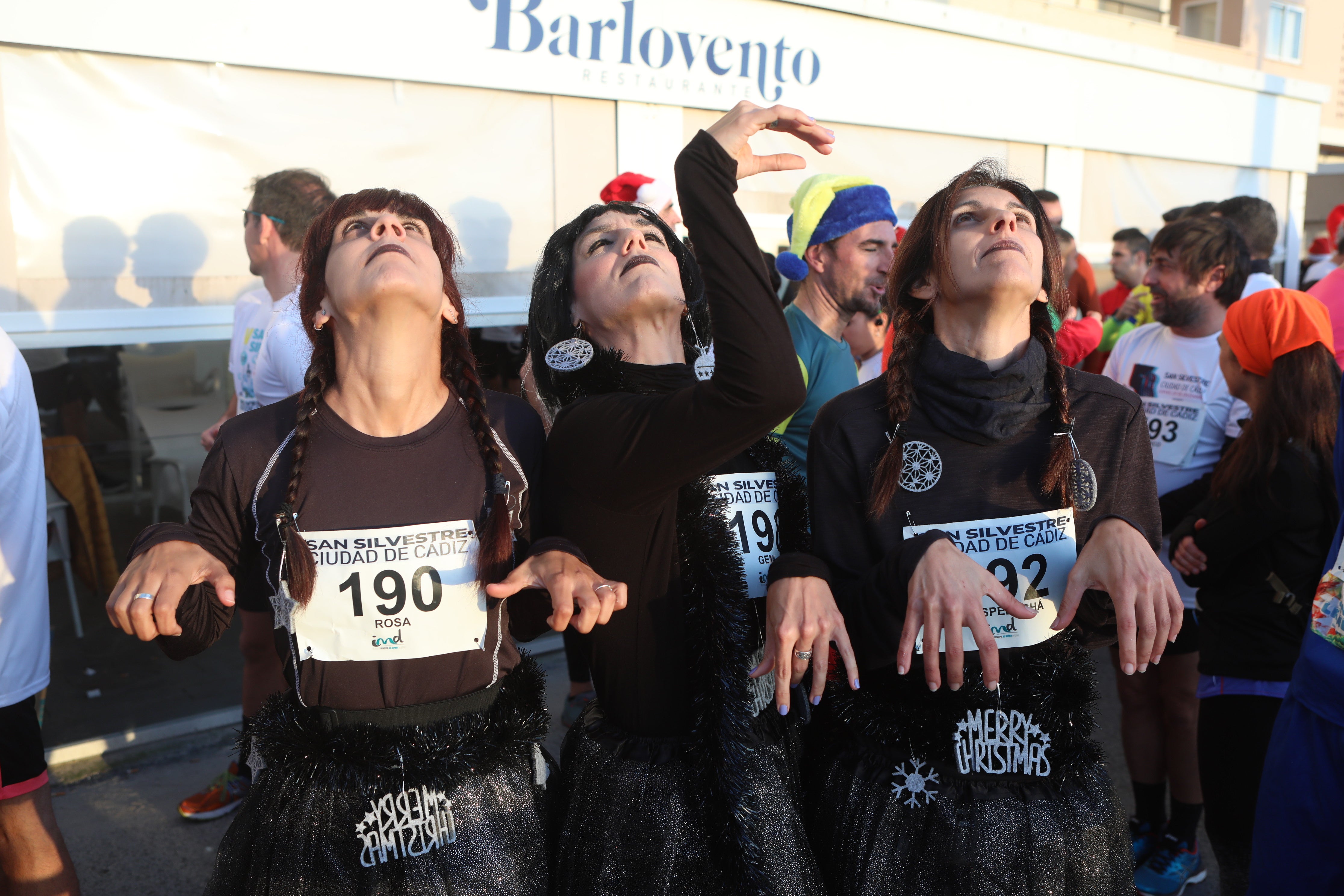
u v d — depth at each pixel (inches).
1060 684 63.6
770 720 66.5
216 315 130.6
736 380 51.9
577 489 59.7
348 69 132.2
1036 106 205.0
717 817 57.6
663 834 59.1
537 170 151.4
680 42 158.1
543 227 153.4
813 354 99.3
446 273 62.2
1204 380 119.8
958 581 55.7
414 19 135.7
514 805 59.0
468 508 58.5
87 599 137.7
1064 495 64.3
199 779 127.9
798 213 105.7
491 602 58.9
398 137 139.3
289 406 59.9
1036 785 62.6
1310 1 487.2
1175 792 108.3
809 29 171.3
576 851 61.6
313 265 59.4
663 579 61.1
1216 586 92.3
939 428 64.7
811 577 60.3
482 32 140.8
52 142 117.6
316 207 117.0
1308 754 67.7
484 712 59.5
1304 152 268.2
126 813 119.5
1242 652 89.4
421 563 57.1
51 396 129.6
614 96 153.9
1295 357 88.8
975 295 63.7
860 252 103.4
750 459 70.9
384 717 57.2
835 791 65.9
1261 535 88.0
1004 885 60.7
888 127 185.3
